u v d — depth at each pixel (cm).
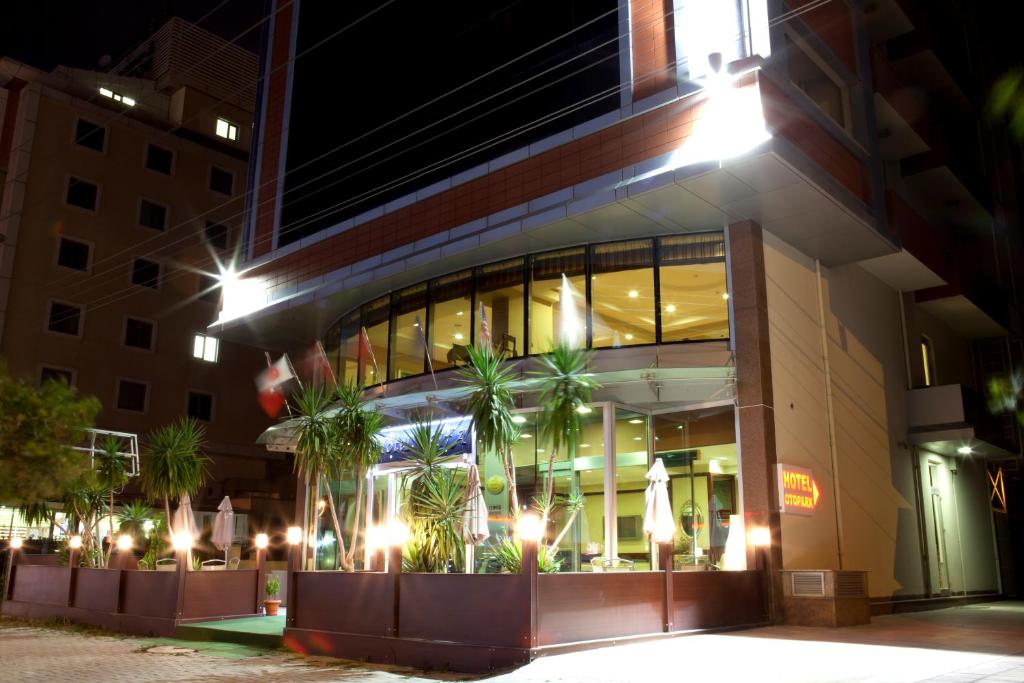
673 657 1043
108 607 1769
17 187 3472
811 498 1650
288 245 2388
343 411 1709
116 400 3581
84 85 3853
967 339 2783
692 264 1719
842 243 1808
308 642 1311
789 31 1642
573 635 1091
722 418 1648
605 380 1609
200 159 4162
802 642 1197
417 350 2023
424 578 1167
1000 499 2725
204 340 3953
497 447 1377
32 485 1656
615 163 1639
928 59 2420
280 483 3759
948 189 2531
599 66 1764
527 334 1820
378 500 1977
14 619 1980
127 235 3791
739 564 1552
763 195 1556
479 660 1071
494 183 1858
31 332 3394
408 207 2053
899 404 2150
